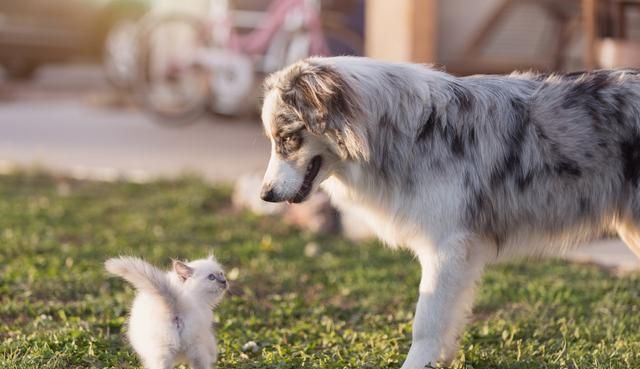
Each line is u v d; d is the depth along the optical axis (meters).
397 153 5.82
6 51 22.02
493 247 6.02
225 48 16.31
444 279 5.80
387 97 5.78
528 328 6.90
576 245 6.11
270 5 16.44
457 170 5.79
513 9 12.48
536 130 5.83
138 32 17.36
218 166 13.70
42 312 7.10
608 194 5.89
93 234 9.98
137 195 12.01
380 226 6.10
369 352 6.28
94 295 7.70
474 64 12.58
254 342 6.44
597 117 5.83
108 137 16.11
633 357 6.12
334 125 5.61
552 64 12.84
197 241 9.72
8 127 17.02
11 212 10.73
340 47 15.59
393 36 10.90
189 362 5.32
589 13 10.48
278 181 5.82
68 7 22.08
